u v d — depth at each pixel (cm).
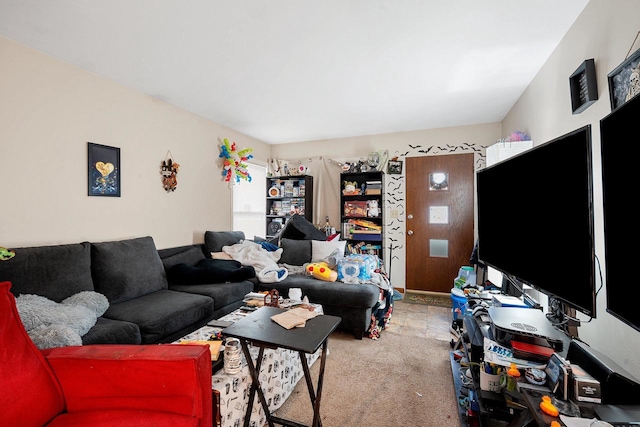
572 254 114
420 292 429
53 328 146
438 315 334
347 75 255
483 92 293
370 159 431
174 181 319
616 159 97
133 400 107
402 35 197
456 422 160
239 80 264
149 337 190
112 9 168
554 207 126
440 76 258
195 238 351
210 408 113
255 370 138
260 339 125
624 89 133
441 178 418
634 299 88
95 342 162
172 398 105
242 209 460
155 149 301
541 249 135
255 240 399
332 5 167
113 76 253
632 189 89
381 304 290
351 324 271
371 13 174
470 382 172
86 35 193
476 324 170
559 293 121
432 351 244
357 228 432
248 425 136
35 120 208
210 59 227
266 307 167
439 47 212
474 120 385
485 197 203
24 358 103
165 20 179
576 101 178
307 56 223
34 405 99
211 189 378
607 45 151
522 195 153
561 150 121
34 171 207
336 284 292
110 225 257
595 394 90
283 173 489
